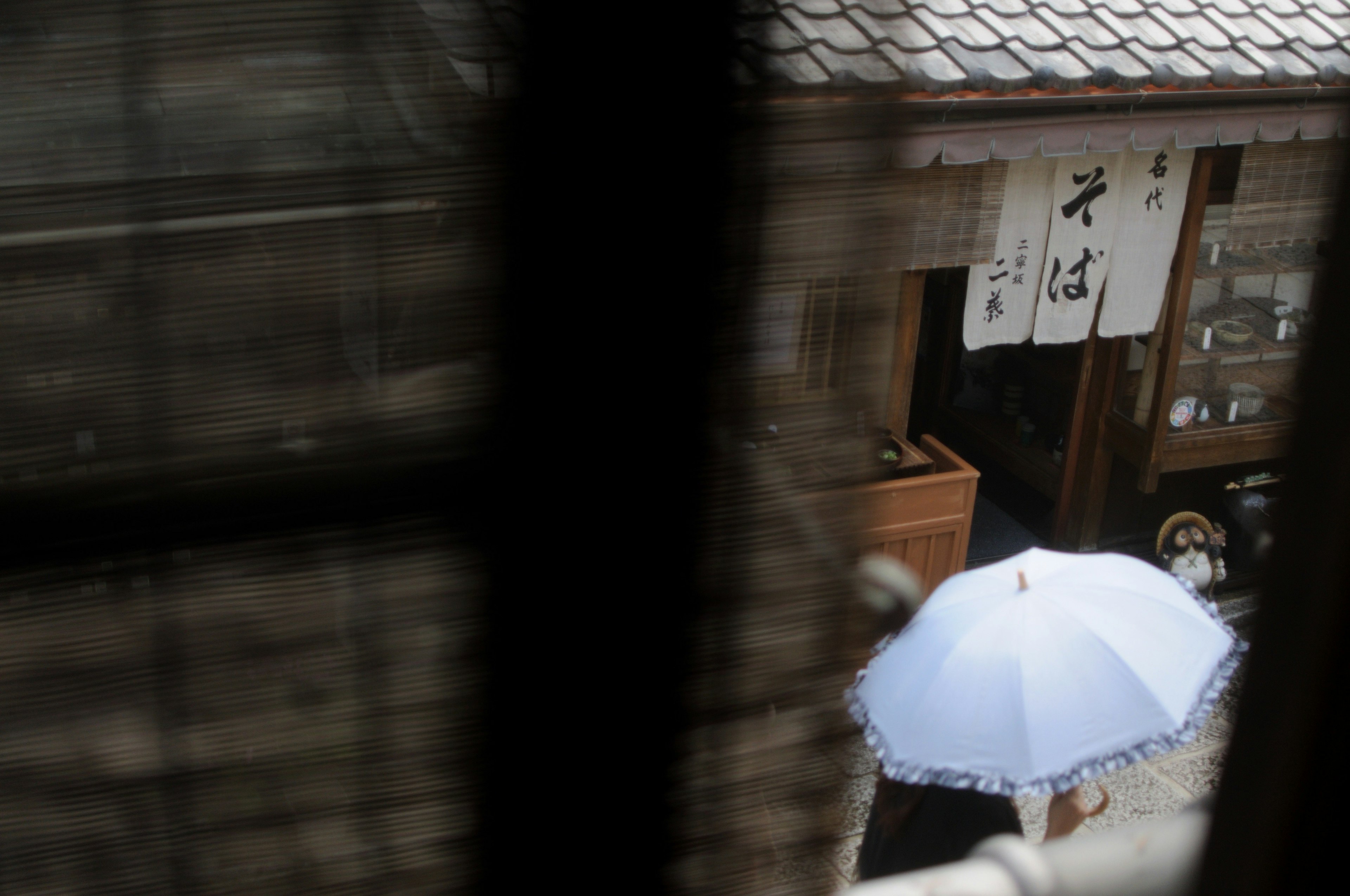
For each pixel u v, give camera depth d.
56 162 1.03
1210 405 6.91
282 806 1.25
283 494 1.17
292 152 1.09
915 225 5.59
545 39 1.15
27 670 1.13
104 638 1.14
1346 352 0.84
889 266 1.44
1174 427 6.80
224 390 1.12
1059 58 5.08
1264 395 6.92
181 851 1.23
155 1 1.02
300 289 1.12
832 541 1.51
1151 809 5.23
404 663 1.28
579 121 1.19
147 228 1.06
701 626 1.43
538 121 1.18
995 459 7.86
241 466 1.15
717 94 1.25
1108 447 7.06
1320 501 0.85
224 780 1.23
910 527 5.94
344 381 1.17
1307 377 0.87
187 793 1.22
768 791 1.55
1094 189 5.88
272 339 1.13
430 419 1.21
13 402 1.06
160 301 1.08
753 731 1.53
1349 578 0.85
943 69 4.89
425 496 1.23
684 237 1.28
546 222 1.21
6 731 1.14
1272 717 0.90
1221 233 6.46
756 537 1.45
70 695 1.15
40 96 1.01
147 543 1.13
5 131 1.01
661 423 1.31
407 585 1.26
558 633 1.34
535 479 1.28
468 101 1.15
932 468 5.98
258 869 1.26
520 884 1.39
